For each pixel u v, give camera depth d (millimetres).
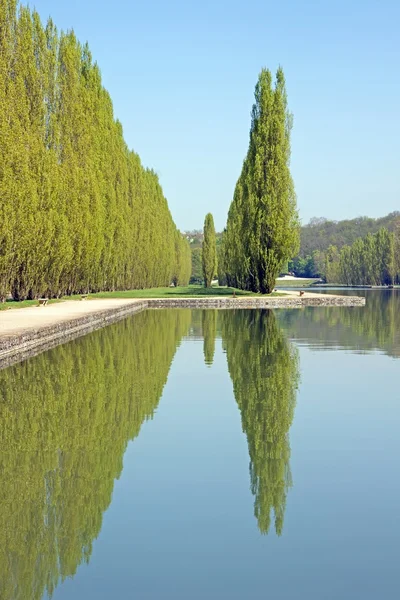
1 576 5500
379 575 5496
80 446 9289
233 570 5598
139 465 8438
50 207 35844
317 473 8156
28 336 19062
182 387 13859
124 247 56625
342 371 16156
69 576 5480
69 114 42375
